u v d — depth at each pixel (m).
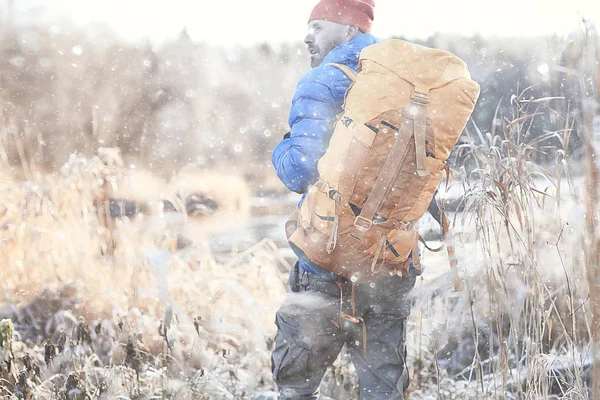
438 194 2.85
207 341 3.88
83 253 4.62
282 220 8.54
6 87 11.66
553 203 3.22
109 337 3.88
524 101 2.90
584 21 2.29
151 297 4.32
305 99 2.64
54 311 4.25
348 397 3.50
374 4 3.00
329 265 2.59
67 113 10.05
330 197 2.52
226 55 19.30
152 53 16.45
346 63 2.75
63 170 5.33
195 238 5.27
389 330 2.75
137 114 13.76
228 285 4.23
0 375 3.36
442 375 3.54
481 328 3.50
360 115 2.49
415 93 2.49
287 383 2.76
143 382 3.53
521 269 2.88
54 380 3.38
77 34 14.21
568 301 2.82
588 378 2.92
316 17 2.97
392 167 2.48
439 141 2.50
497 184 2.86
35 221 4.88
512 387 3.08
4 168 5.84
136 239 4.71
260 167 13.45
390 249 2.58
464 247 3.02
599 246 2.32
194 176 8.96
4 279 4.48
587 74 2.27
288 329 2.73
